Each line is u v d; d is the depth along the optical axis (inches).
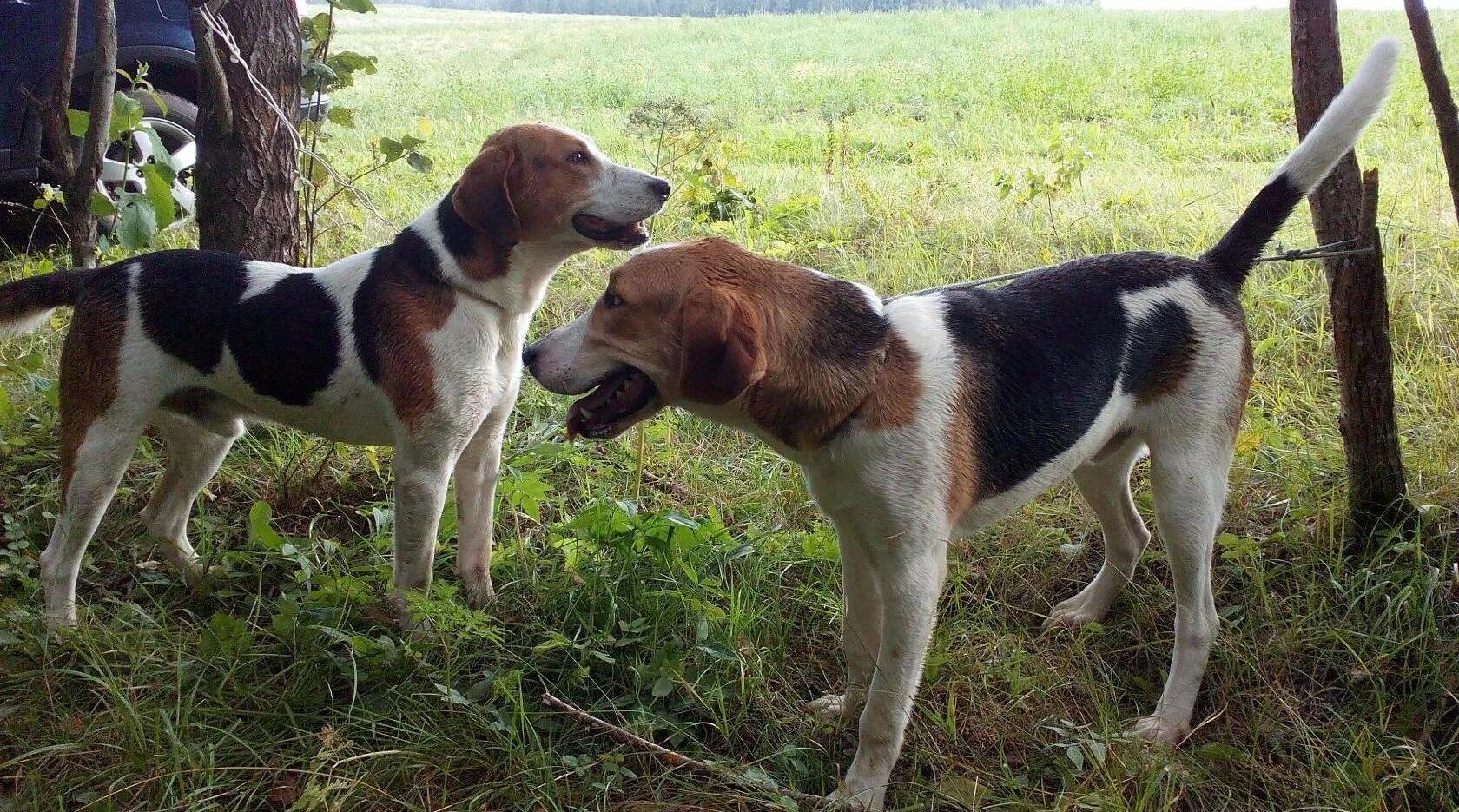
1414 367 119.9
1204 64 355.9
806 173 209.6
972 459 84.0
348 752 86.3
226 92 113.3
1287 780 86.2
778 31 634.8
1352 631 93.2
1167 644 96.7
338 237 149.0
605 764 85.5
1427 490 103.4
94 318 93.2
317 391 94.3
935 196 176.4
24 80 142.8
